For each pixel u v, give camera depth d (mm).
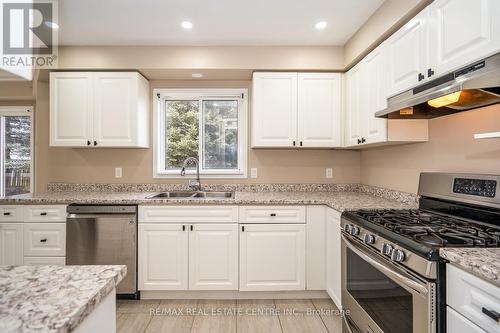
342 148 2943
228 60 2719
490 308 853
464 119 1676
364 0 2002
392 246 1281
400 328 1249
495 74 1082
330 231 2277
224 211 2404
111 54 2705
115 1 2020
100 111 2730
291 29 2430
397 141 2033
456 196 1618
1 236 2400
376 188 2682
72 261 2379
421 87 1583
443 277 1053
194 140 3232
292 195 2754
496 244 1103
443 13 1438
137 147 2916
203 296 2457
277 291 2455
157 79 3070
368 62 2260
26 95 3055
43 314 569
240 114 3160
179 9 2131
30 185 3312
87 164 3059
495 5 1141
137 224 2395
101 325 726
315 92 2764
